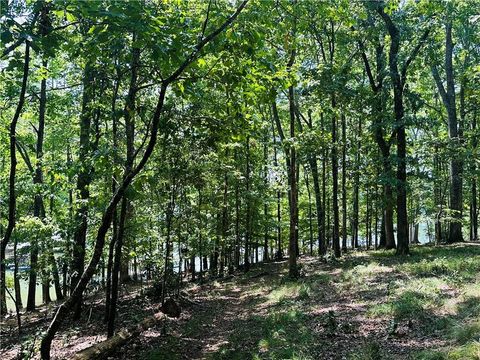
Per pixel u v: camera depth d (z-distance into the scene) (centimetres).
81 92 1777
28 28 548
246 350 876
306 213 3522
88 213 1201
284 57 1562
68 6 532
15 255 1238
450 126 2411
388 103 2152
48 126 2083
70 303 784
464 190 3300
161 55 572
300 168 3331
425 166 2114
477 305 801
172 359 891
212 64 772
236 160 2273
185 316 1360
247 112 838
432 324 789
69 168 897
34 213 1563
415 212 2852
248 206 2448
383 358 662
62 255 1224
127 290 2033
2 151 1872
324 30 2048
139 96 1067
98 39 577
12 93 1345
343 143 2056
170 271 1675
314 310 1083
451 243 2352
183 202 1536
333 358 711
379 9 1841
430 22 1788
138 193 770
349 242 4975
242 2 724
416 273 1293
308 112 2608
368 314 922
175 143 1191
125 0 564
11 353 1046
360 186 2186
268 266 2589
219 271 2511
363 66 2539
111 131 1124
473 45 2739
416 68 2000
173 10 800
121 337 971
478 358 564
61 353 965
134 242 1494
